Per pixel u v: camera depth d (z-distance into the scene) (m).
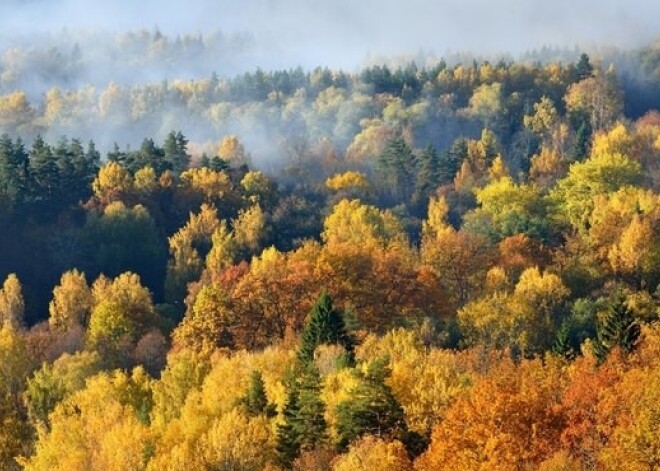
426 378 131.38
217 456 125.50
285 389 140.62
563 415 111.38
